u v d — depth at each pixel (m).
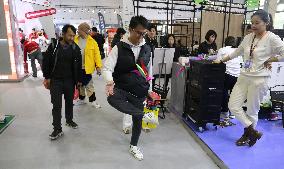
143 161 2.67
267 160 2.67
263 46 2.69
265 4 8.32
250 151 2.86
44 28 12.34
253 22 2.69
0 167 2.50
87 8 21.00
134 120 2.64
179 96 4.09
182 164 2.63
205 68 3.20
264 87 2.81
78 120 3.85
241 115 2.99
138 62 2.43
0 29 6.41
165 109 4.30
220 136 3.26
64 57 3.03
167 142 3.14
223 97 3.65
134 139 2.73
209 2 6.46
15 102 4.81
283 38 4.06
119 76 2.43
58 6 19.91
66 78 3.14
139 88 2.44
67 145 3.01
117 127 3.59
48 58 2.95
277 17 9.21
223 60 3.22
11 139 3.16
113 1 20.39
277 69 3.90
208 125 3.62
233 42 3.58
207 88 3.26
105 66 2.34
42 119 3.89
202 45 4.54
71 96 3.33
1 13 6.36
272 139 3.20
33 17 10.14
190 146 3.05
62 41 3.04
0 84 6.48
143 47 2.43
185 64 3.87
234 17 6.32
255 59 2.76
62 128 3.51
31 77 7.55
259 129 3.53
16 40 6.75
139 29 2.25
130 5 7.36
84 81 4.27
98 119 3.90
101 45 8.23
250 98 2.89
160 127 3.61
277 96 3.79
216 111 3.37
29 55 7.34
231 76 3.57
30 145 3.00
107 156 2.76
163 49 4.07
